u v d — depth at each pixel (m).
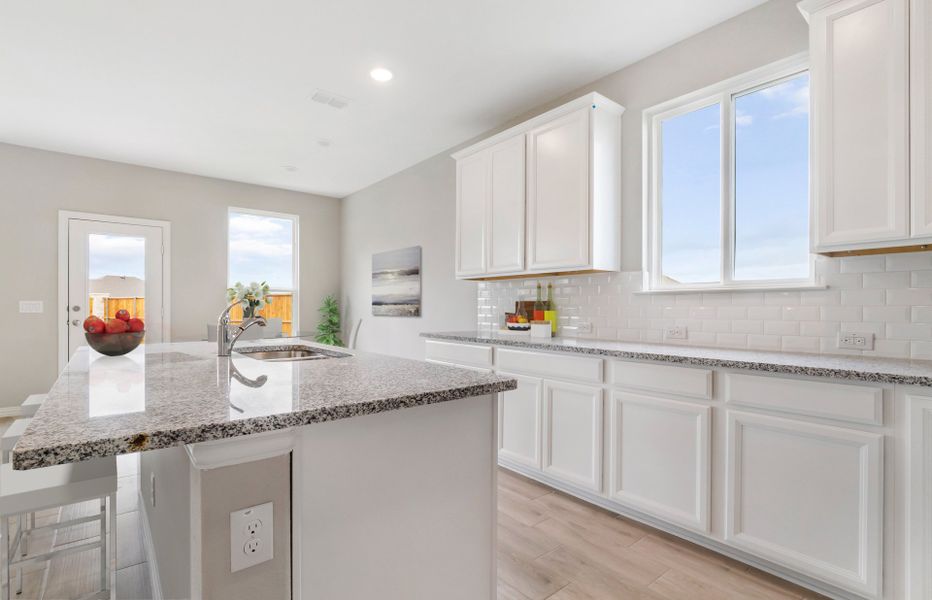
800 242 2.38
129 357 2.00
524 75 3.21
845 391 1.65
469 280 4.22
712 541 2.08
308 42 2.82
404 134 4.28
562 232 3.03
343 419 1.15
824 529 1.70
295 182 5.86
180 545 1.21
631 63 3.06
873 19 1.82
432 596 1.32
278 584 1.04
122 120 3.94
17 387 4.52
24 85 3.32
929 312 1.92
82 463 1.57
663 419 2.19
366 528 1.18
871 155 1.82
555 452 2.69
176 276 5.37
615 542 2.16
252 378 1.40
